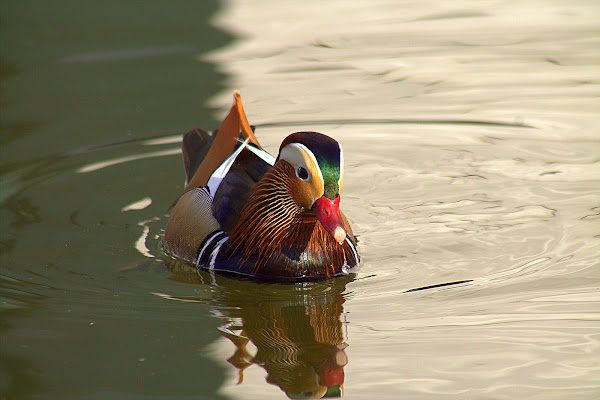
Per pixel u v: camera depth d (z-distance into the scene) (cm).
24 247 1081
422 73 1725
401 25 2027
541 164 1325
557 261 1023
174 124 1481
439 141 1427
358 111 1543
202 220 1067
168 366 811
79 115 1522
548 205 1185
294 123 1491
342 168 939
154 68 1733
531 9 2139
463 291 960
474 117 1511
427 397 748
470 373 787
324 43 1898
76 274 1013
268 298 959
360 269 1032
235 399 755
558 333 854
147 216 1190
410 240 1108
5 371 797
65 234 1124
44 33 1931
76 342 851
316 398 753
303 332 875
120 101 1581
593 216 1142
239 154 1113
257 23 2019
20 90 1631
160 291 976
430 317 899
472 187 1262
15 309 916
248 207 1009
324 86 1662
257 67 1745
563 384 763
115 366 806
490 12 2128
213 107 1546
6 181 1283
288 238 991
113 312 916
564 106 1541
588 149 1366
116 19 2022
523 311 903
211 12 2092
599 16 2053
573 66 1730
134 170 1332
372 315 910
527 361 803
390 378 782
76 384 778
